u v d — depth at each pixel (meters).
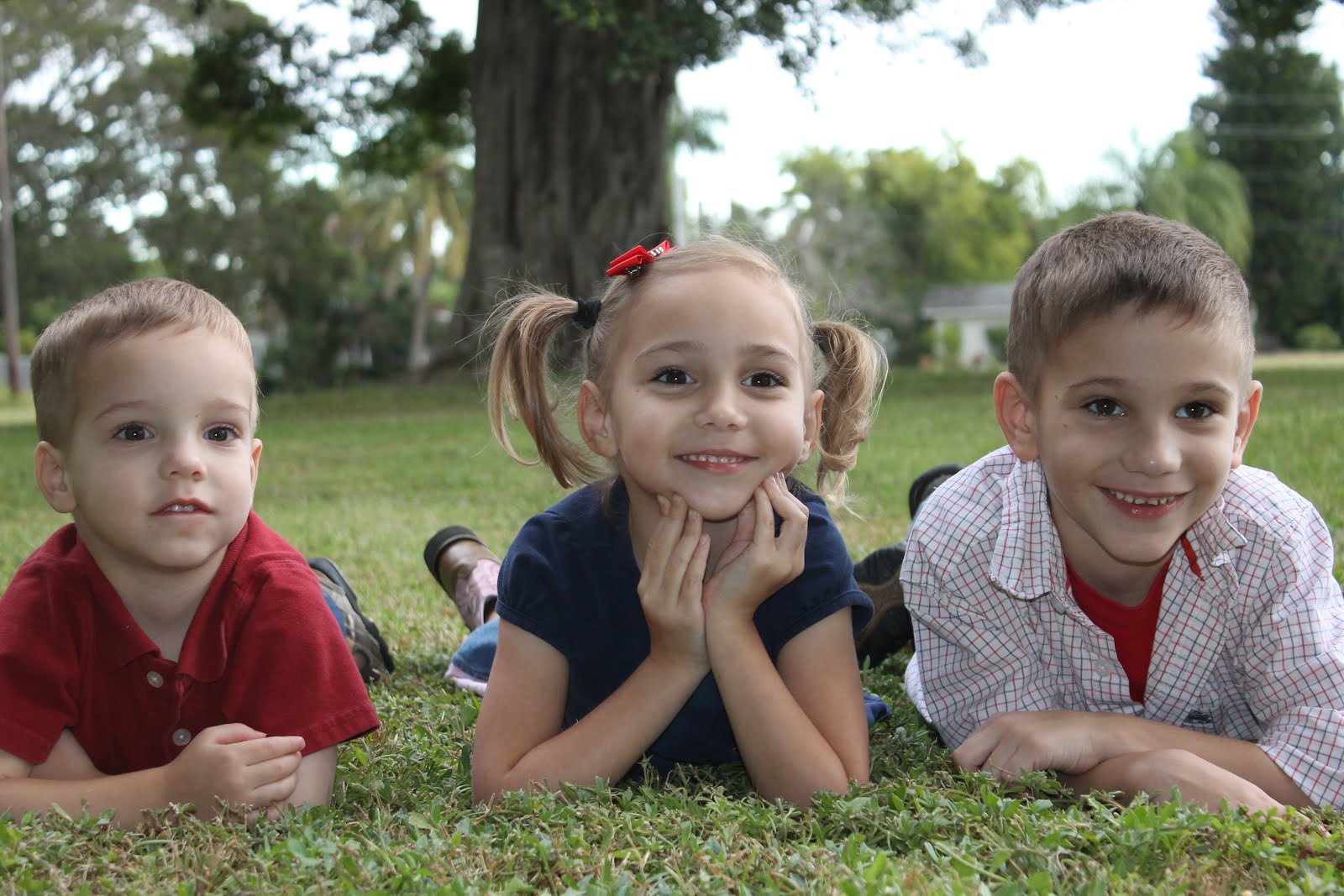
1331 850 1.91
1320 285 58.78
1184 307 2.19
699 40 15.88
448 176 48.06
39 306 43.91
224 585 2.34
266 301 45.53
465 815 2.13
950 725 2.75
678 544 2.29
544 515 2.56
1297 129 59.09
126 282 2.38
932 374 19.30
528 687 2.42
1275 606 2.45
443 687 3.22
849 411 2.78
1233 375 2.25
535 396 2.68
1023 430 2.50
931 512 2.70
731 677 2.30
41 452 2.29
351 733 2.30
